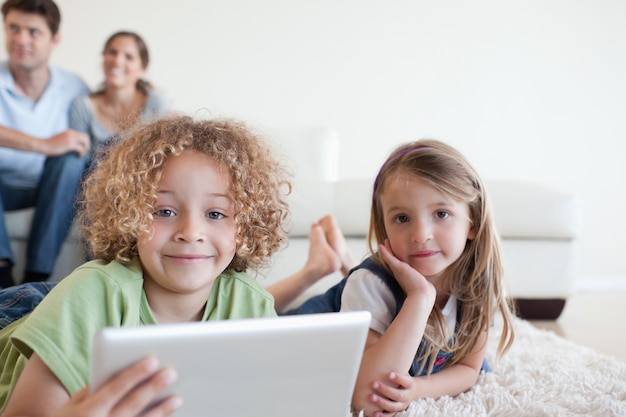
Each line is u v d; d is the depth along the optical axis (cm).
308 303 139
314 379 73
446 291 126
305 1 352
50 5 276
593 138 372
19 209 255
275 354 68
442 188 115
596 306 272
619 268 370
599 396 115
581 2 369
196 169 90
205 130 96
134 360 61
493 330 177
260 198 100
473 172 123
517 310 231
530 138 370
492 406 111
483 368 133
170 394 65
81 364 81
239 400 70
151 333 61
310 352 70
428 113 364
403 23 361
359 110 359
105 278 88
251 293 102
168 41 340
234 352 65
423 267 117
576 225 229
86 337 82
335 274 217
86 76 331
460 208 118
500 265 128
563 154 371
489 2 365
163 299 94
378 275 120
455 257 119
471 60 365
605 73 372
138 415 64
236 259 103
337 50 356
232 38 346
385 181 122
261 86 350
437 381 117
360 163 361
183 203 90
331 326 70
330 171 296
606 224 371
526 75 368
